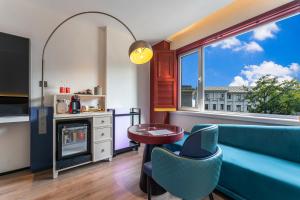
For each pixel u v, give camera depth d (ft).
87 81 9.82
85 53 9.75
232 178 5.09
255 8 7.27
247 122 7.51
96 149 8.23
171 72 11.58
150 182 5.11
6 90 6.66
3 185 6.27
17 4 7.47
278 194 3.97
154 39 12.00
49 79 8.43
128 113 10.66
